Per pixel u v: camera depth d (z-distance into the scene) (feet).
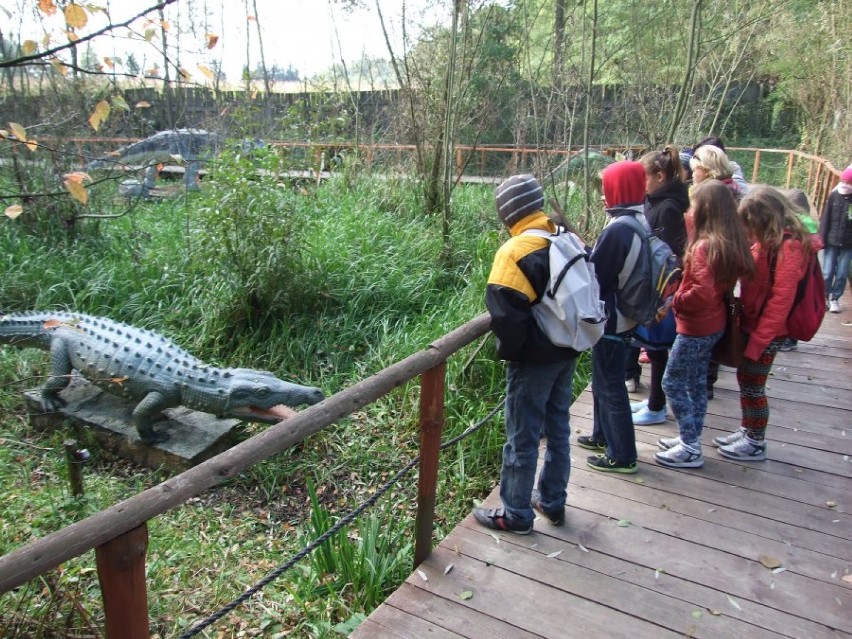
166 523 14.11
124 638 5.64
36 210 24.67
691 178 16.88
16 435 17.54
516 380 9.26
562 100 27.63
